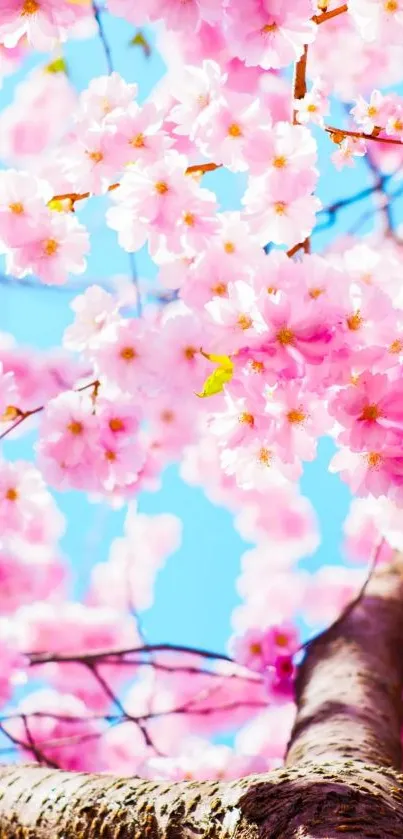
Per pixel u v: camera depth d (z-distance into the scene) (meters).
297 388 1.09
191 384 1.18
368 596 1.35
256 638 1.45
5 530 1.33
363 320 1.09
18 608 1.54
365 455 1.12
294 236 1.16
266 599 1.82
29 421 1.61
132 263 1.35
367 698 1.19
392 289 1.17
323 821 0.97
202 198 1.16
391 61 1.33
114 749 1.68
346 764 1.03
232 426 1.12
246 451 1.15
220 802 0.99
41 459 1.24
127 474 1.24
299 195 1.16
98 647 1.74
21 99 1.59
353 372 1.10
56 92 1.58
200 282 1.16
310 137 1.15
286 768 1.02
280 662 1.45
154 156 1.16
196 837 0.99
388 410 1.09
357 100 1.18
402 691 1.26
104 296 1.22
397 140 1.16
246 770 1.49
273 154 1.15
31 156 1.62
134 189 1.16
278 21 1.11
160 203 1.16
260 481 1.16
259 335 1.08
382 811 0.98
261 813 0.98
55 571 1.56
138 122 1.15
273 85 1.26
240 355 1.08
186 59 1.24
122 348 1.20
